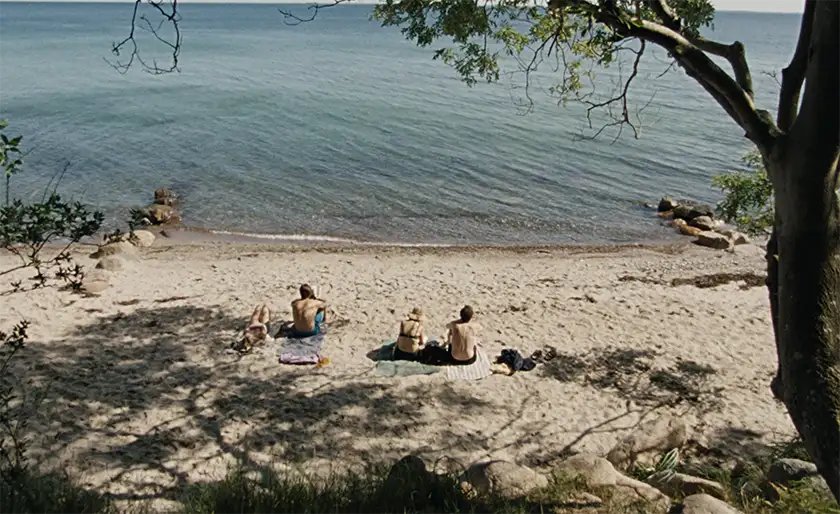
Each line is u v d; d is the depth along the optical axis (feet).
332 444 29.30
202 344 38.70
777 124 19.35
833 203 13.34
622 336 42.55
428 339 40.27
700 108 158.40
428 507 18.69
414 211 82.58
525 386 35.58
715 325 45.03
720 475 25.07
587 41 25.95
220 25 516.32
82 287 46.65
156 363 36.04
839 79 13.01
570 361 38.75
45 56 249.55
